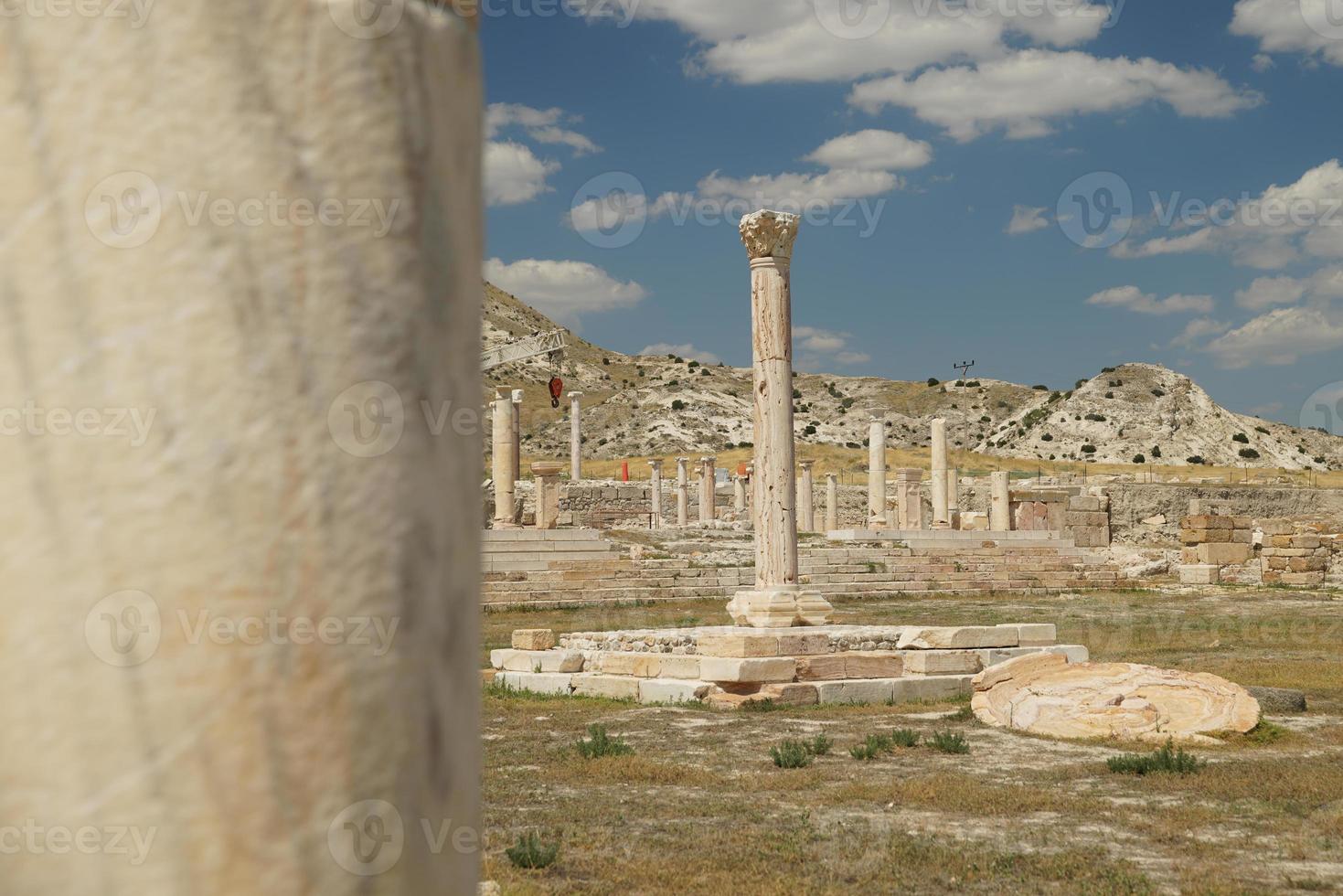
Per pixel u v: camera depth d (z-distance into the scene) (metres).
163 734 1.14
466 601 1.37
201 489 1.16
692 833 8.18
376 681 1.22
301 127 1.21
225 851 1.15
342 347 1.22
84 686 1.14
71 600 1.14
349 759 1.20
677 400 136.62
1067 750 11.82
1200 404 120.44
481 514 1.43
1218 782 9.88
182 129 1.17
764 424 18.11
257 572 1.17
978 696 14.13
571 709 15.38
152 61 1.17
